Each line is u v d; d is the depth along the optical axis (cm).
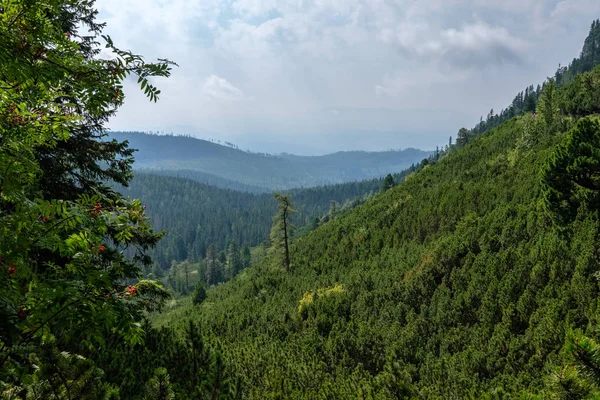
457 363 1123
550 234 1508
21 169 292
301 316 2003
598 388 326
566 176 1482
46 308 275
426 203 3238
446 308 1505
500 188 2619
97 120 782
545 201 1603
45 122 338
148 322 765
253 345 1600
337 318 1812
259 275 4066
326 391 961
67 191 751
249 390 895
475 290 1475
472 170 3453
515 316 1220
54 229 279
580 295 1064
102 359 562
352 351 1381
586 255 1185
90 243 315
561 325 1008
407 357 1295
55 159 708
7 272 263
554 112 3619
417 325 1494
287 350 1479
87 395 381
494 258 1602
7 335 250
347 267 2941
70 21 728
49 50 273
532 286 1259
